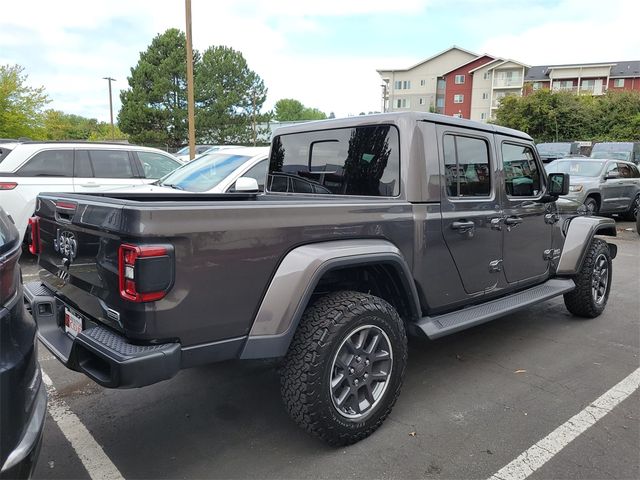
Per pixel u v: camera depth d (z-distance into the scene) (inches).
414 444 112.0
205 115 1659.7
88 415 125.5
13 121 1180.5
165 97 1611.7
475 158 144.0
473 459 106.6
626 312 215.2
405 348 118.3
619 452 109.7
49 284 118.3
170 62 1583.4
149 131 1595.7
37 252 125.8
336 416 105.0
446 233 131.7
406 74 2819.9
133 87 1619.1
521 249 163.3
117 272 87.5
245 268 93.5
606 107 1528.1
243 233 92.7
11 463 69.3
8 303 74.5
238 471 102.5
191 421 122.7
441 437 115.0
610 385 142.9
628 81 2440.9
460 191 138.6
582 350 170.2
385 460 105.9
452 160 135.9
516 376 148.8
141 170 325.1
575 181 469.7
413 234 123.3
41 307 115.9
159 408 129.3
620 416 125.3
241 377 147.9
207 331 90.4
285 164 163.5
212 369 153.6
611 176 491.2
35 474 101.2
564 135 1534.2
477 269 144.3
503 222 151.9
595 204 477.4
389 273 119.8
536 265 173.0
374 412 112.5
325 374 101.8
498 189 151.6
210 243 88.7
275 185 168.2
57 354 103.1
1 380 69.2
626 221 553.6
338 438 106.9
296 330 103.5
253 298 95.3
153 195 147.6
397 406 129.6
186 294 86.7
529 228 165.9
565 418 124.0
